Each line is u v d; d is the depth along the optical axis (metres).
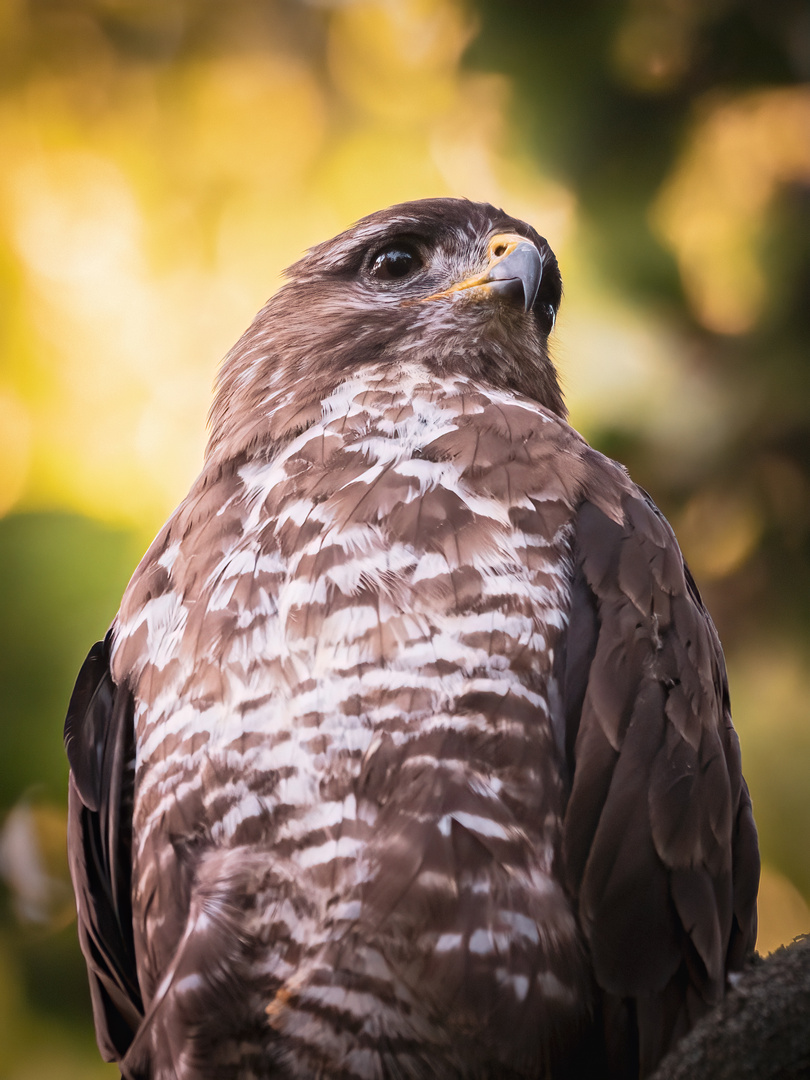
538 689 5.32
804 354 9.84
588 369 9.73
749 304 10.05
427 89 11.31
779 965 4.42
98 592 9.37
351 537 5.47
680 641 5.61
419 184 11.14
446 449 5.73
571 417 9.66
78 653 9.08
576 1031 5.23
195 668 5.51
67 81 11.73
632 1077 5.32
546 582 5.48
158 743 5.59
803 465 9.82
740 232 10.26
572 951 5.20
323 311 7.03
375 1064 5.12
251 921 5.23
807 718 9.43
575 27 10.57
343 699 5.25
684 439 9.70
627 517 5.75
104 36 11.84
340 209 11.27
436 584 5.36
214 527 5.86
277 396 6.62
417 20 11.57
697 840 5.39
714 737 5.61
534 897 5.14
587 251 10.16
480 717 5.22
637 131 10.52
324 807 5.20
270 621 5.44
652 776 5.32
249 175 11.50
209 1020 5.20
